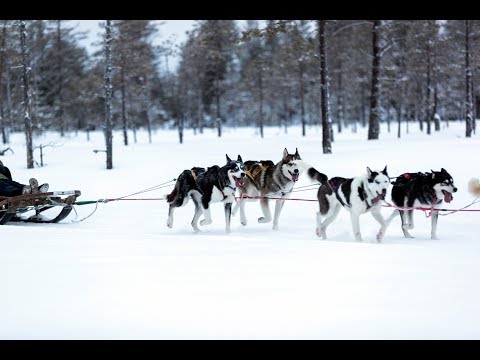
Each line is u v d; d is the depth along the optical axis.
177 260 5.91
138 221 10.54
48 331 4.00
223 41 36.69
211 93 46.84
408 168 13.32
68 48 38.94
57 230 8.29
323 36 18.00
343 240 8.46
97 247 6.66
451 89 36.09
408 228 8.57
